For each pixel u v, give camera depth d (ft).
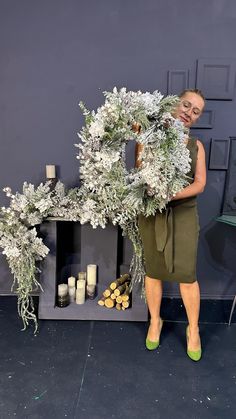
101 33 8.50
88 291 8.49
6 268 9.42
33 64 8.60
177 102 6.40
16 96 8.72
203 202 9.18
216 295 9.55
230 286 9.55
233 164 8.93
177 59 8.59
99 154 6.46
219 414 5.76
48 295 8.27
